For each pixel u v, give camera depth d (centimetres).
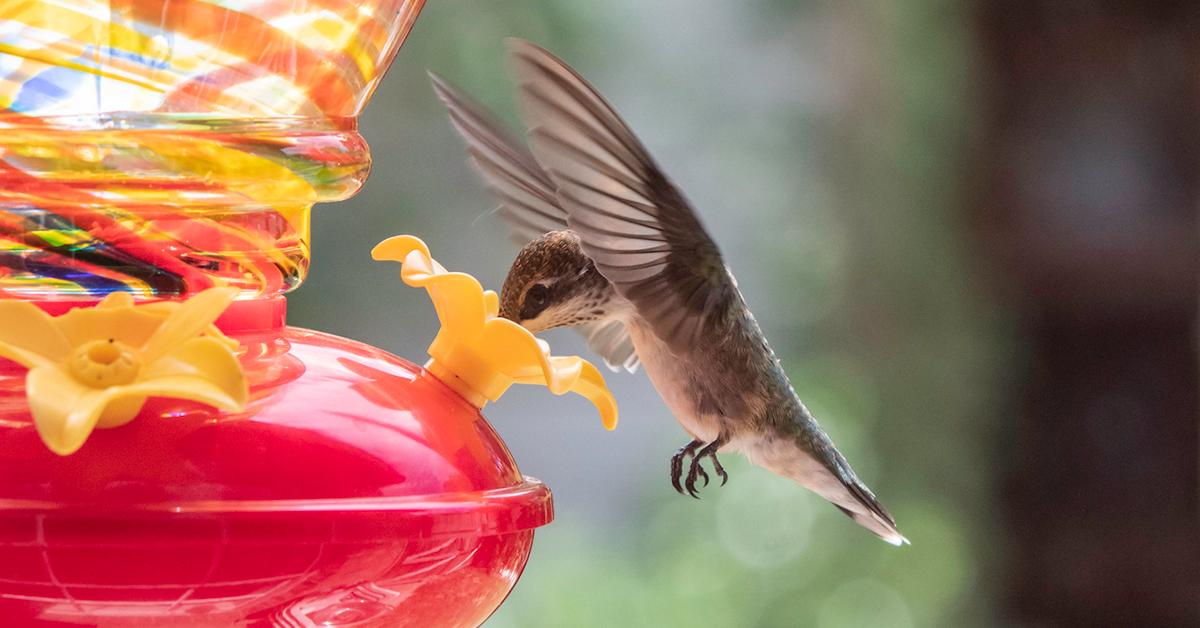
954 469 1046
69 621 287
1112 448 1053
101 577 279
